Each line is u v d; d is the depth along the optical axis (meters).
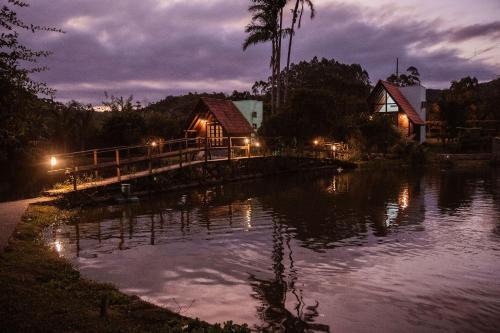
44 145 26.62
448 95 64.50
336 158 38.91
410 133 51.53
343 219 16.19
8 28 8.53
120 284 9.25
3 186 22.36
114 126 38.91
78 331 5.96
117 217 16.58
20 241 11.34
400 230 14.42
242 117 46.28
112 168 30.41
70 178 22.47
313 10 45.38
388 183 27.33
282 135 38.22
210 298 8.56
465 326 7.55
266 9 44.03
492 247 12.36
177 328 6.47
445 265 10.76
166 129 43.06
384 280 9.70
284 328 7.35
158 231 14.27
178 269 10.33
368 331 7.31
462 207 18.69
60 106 9.74
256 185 26.92
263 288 9.15
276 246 12.45
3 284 7.62
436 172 34.12
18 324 5.97
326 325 7.49
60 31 9.16
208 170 27.91
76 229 14.49
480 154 44.38
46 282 8.31
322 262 10.94
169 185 24.25
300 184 27.27
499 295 8.88
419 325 7.56
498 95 59.88
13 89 8.38
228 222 15.69
